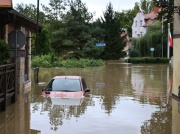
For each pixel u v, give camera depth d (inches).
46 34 1911.9
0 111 442.6
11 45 541.6
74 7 2490.2
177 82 582.6
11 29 597.0
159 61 2271.2
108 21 2596.0
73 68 1681.8
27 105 486.0
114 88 748.6
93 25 2568.9
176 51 598.5
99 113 434.6
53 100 505.0
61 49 2373.3
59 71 1406.3
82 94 532.1
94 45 2373.3
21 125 366.3
